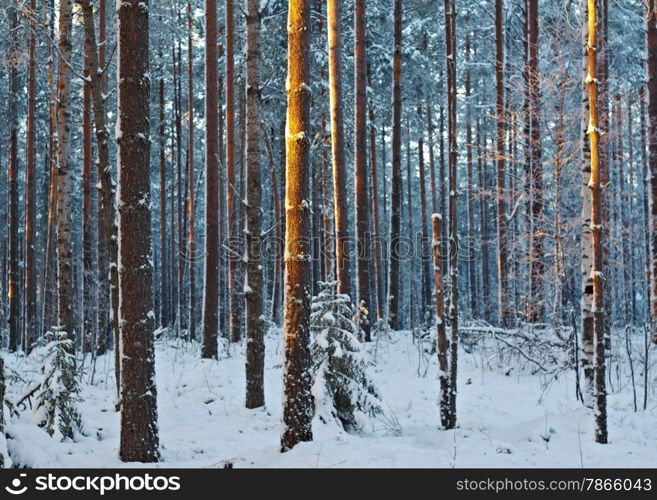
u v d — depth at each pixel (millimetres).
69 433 9383
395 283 19547
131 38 7867
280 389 13055
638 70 26484
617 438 9039
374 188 26953
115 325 11664
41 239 35750
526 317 16797
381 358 15734
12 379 11289
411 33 29234
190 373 13883
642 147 25891
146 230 7922
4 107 27766
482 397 12305
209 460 8086
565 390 12516
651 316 15641
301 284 8398
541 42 20484
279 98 24688
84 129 18016
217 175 16469
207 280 16078
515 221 18828
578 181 16172
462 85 34625
